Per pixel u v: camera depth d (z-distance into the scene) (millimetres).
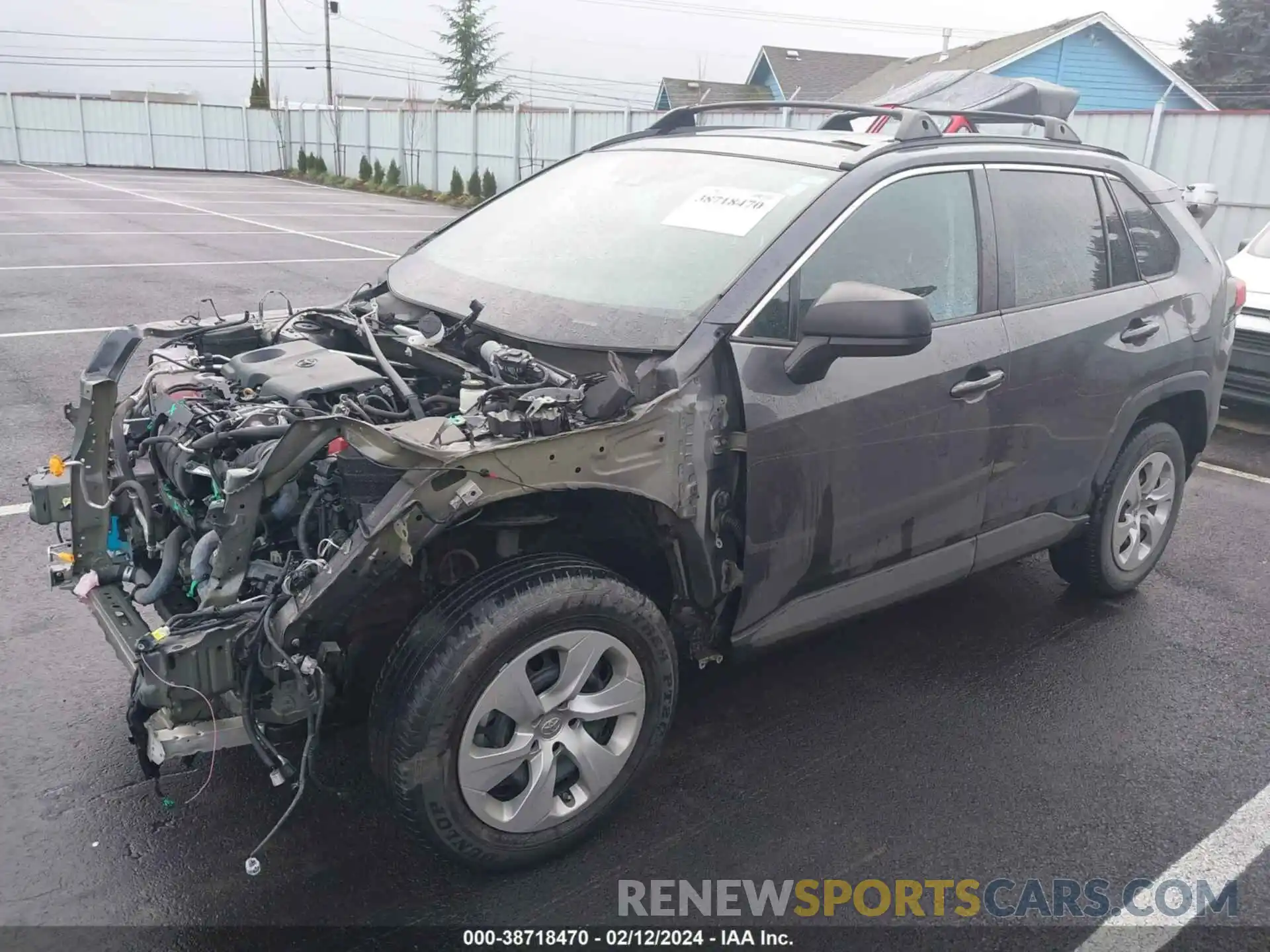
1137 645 4336
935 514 3611
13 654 3906
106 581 3199
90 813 3080
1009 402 3686
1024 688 3961
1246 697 3967
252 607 2598
